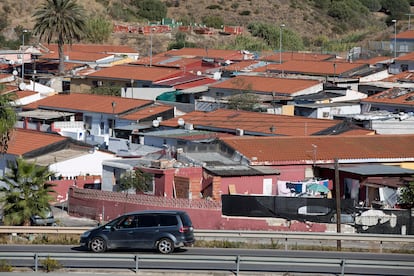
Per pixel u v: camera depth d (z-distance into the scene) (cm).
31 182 6519
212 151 8606
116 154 9369
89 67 17000
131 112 11731
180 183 7812
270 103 12575
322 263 4772
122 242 5306
